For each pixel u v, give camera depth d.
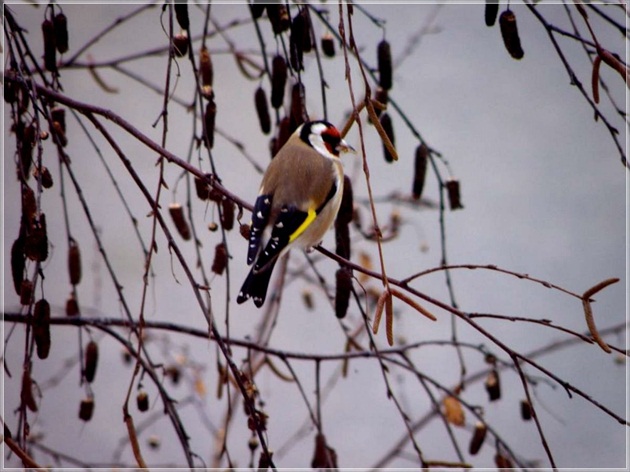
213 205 6.59
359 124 4.81
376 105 5.74
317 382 7.34
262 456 6.05
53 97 6.03
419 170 7.47
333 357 7.30
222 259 6.68
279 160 7.61
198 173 5.93
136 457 5.46
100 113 5.88
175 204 7.25
